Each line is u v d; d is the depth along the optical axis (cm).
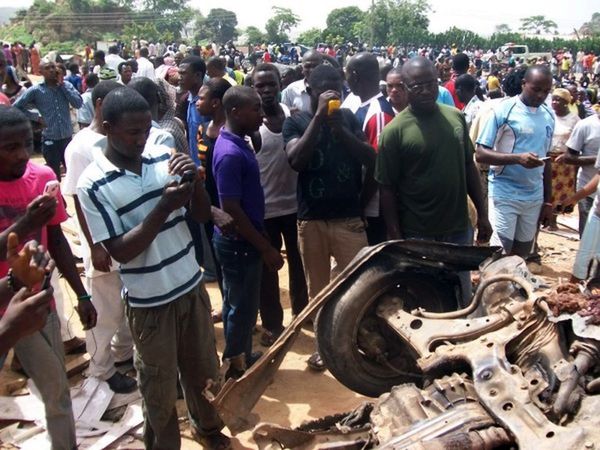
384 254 386
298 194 489
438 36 7138
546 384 282
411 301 407
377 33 7200
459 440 260
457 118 443
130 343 478
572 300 316
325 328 383
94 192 321
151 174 335
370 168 469
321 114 441
